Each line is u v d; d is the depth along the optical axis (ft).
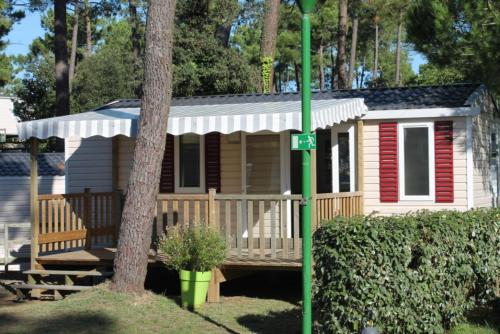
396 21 113.09
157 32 35.17
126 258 35.37
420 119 44.80
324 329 25.73
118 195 45.98
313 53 159.02
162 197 38.11
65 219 43.29
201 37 84.69
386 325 25.17
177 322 31.96
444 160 44.37
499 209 32.58
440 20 44.09
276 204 44.19
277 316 33.58
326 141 45.93
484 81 44.45
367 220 25.64
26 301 39.11
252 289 42.75
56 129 40.68
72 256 41.60
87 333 29.50
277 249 40.68
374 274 24.75
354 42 127.03
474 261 29.35
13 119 155.94
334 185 45.16
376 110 44.91
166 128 35.76
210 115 37.50
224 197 37.09
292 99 49.60
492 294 31.42
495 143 52.65
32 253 40.98
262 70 73.41
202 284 35.35
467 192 43.91
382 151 45.44
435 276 26.45
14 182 66.69
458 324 28.91
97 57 112.37
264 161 45.73
